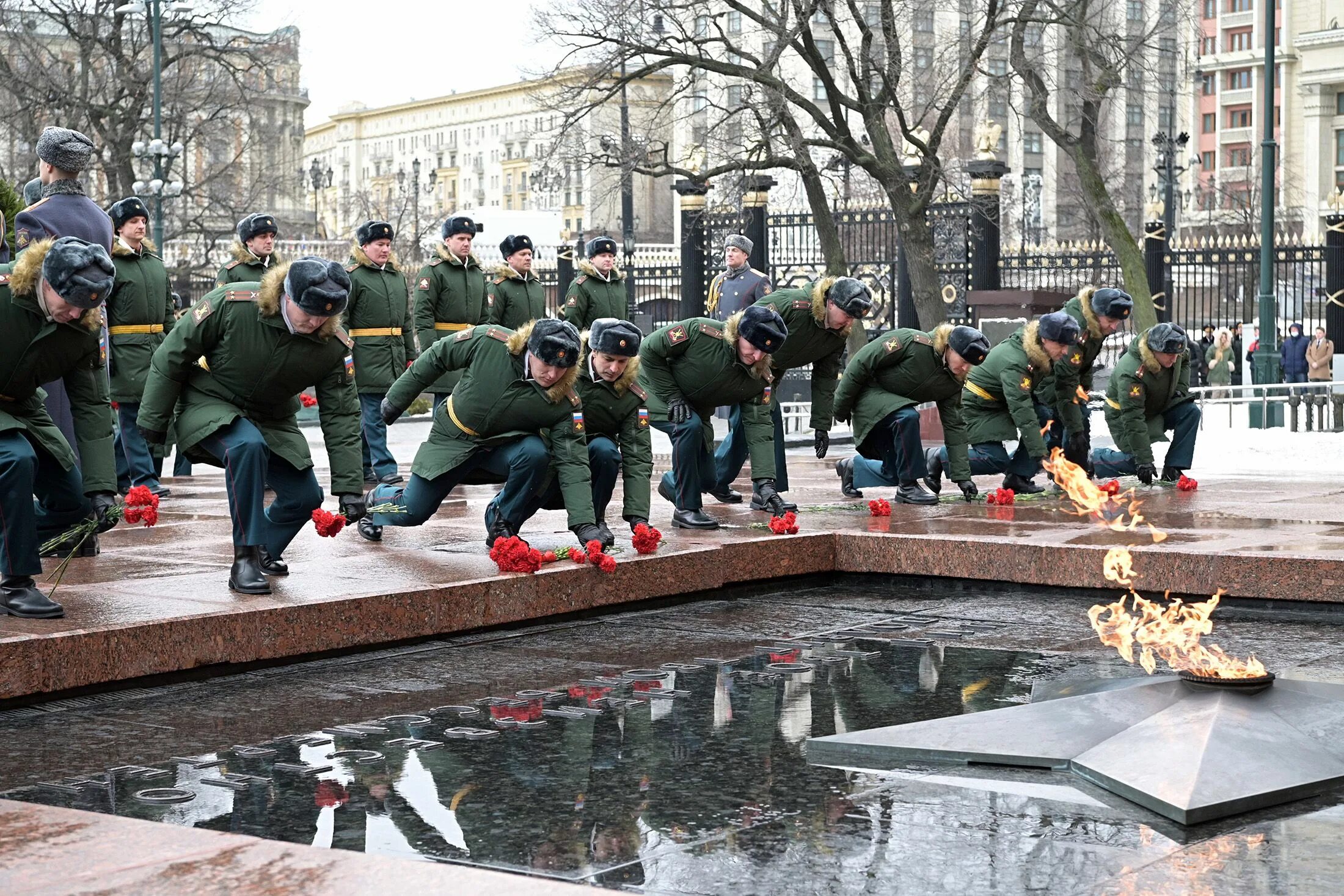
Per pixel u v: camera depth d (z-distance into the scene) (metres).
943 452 11.57
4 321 5.91
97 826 3.49
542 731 5.24
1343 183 80.25
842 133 29.41
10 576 6.02
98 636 5.77
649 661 6.55
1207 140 95.69
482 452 8.11
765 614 7.83
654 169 31.31
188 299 41.94
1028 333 11.42
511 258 12.97
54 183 8.00
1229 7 94.12
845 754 4.89
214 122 46.03
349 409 7.24
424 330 12.65
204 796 4.42
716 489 10.80
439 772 4.68
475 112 148.88
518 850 3.88
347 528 9.55
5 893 3.02
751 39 53.69
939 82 33.22
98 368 6.51
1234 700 4.84
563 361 7.52
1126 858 3.79
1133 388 12.19
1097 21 34.31
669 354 9.18
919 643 6.96
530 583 7.34
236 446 6.74
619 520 9.84
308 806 4.30
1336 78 79.31
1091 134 30.52
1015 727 4.91
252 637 6.26
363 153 165.75
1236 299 36.75
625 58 29.05
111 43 40.25
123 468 11.39
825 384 10.66
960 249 28.81
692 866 3.73
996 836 3.98
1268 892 3.52
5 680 5.50
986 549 8.63
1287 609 7.88
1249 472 15.12
